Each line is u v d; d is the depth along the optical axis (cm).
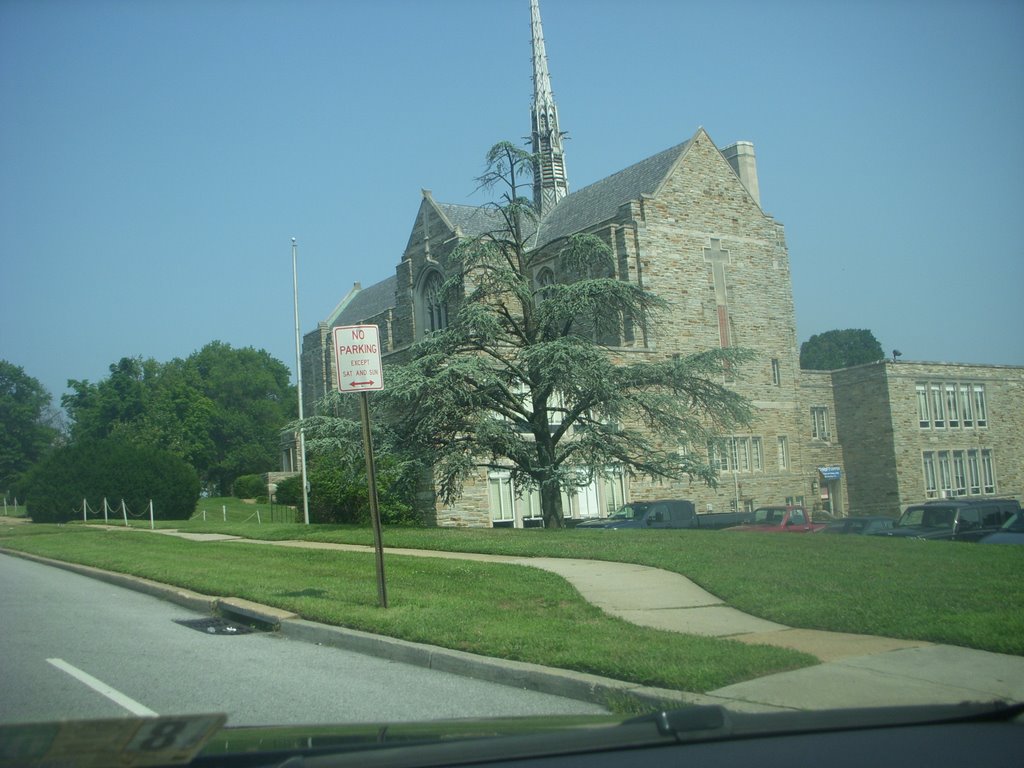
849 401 5244
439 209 4422
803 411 4775
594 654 899
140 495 4478
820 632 1017
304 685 905
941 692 756
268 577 1628
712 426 3922
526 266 2925
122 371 8244
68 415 9312
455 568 1569
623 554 1642
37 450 9038
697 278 4394
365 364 1277
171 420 8056
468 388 2662
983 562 1449
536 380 2764
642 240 4231
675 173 4400
